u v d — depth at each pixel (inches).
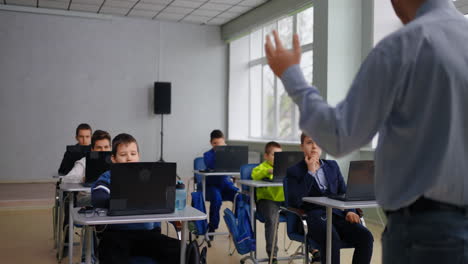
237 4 348.2
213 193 209.0
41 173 369.4
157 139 402.0
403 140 38.7
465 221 37.1
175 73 407.5
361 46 257.3
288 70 41.1
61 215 166.2
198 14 379.6
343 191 143.6
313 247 131.6
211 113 418.0
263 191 173.8
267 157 183.2
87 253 109.4
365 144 39.5
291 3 307.1
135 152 119.0
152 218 97.2
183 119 410.0
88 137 208.7
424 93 37.0
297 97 40.4
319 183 143.3
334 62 252.1
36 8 364.5
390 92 37.3
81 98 380.2
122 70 391.2
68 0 343.9
